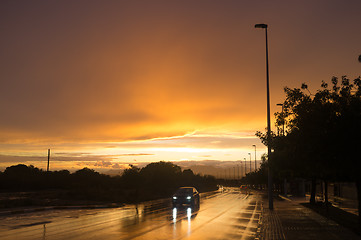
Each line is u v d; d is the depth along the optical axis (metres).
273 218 20.08
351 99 13.90
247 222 18.62
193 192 30.30
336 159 13.01
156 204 33.25
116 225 17.05
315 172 15.87
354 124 12.72
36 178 63.00
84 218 20.25
